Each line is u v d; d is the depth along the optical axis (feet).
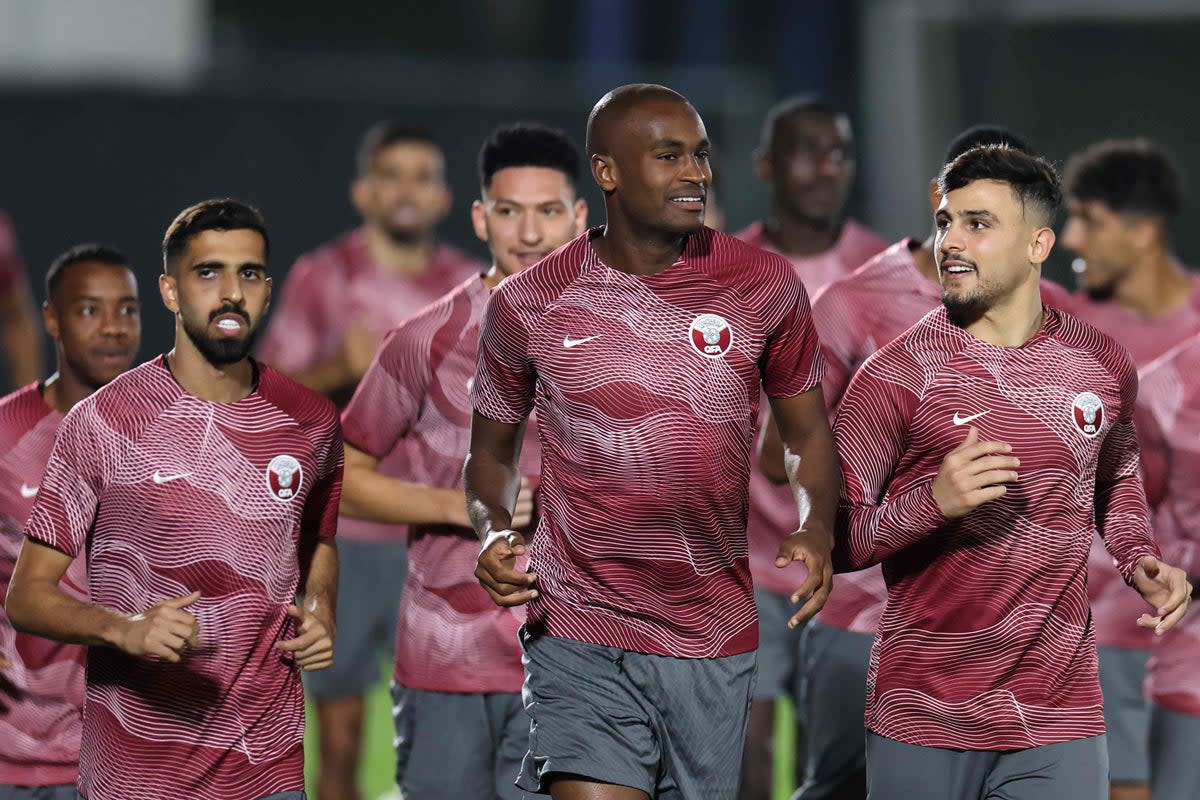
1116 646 65.72
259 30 199.52
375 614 81.15
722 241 47.32
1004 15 147.64
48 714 55.88
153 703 47.91
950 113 149.79
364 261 93.81
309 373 93.15
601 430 46.75
